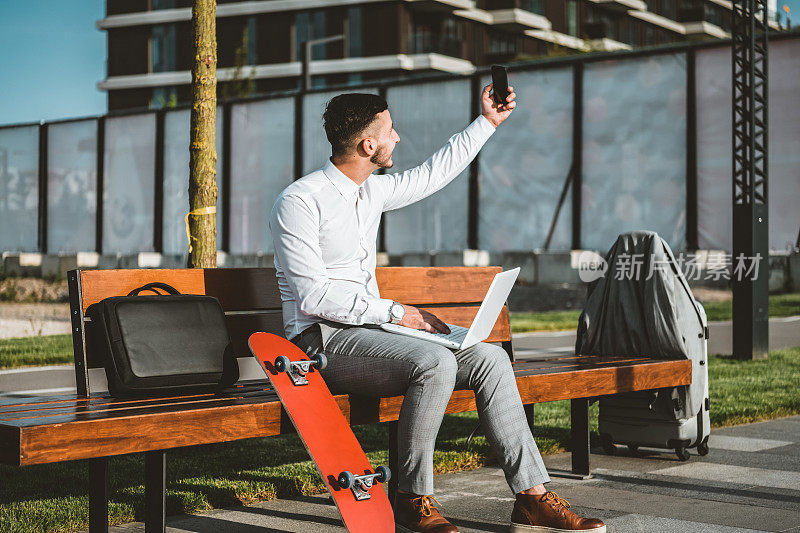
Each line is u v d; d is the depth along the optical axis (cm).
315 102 2344
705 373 467
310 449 289
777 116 1681
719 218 1811
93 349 323
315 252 331
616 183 1978
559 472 436
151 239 2500
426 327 334
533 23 4906
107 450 259
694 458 475
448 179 385
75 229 2638
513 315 1662
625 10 5356
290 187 338
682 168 1875
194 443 279
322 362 314
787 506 375
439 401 311
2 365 913
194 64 482
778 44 1680
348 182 341
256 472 425
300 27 4828
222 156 2488
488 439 322
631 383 419
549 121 2075
